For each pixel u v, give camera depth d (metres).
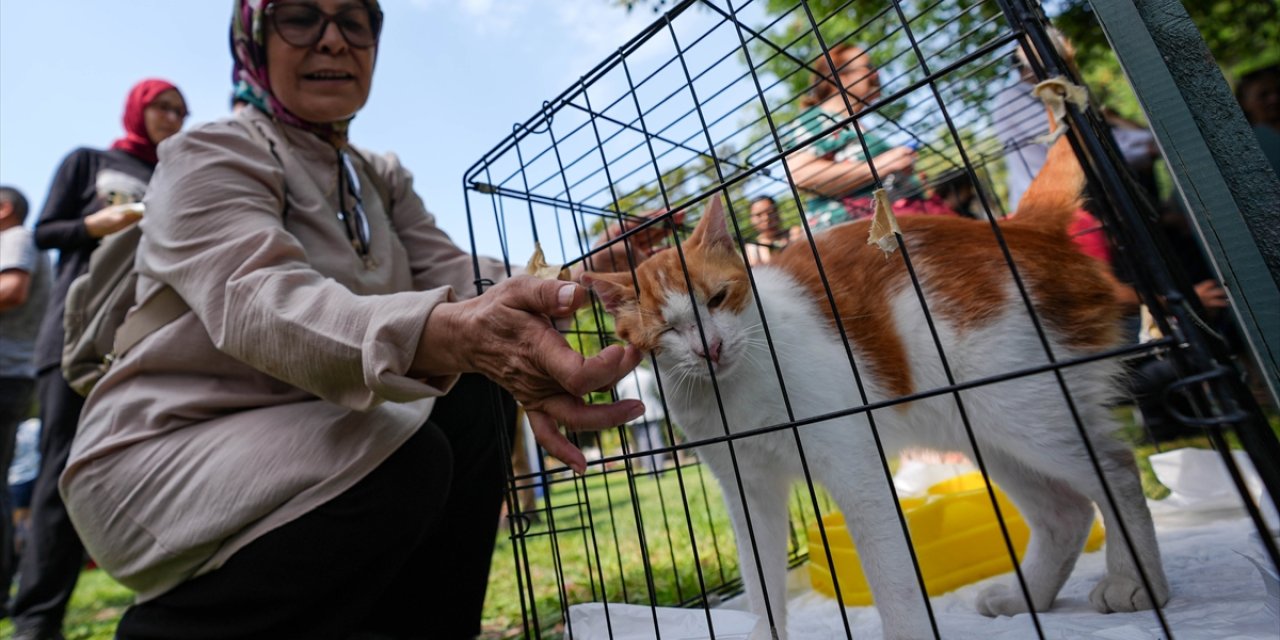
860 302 1.71
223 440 1.49
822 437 1.51
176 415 1.55
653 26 1.30
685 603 2.12
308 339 1.29
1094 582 1.73
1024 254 1.60
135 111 3.11
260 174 1.68
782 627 1.58
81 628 3.59
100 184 2.86
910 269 0.95
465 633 2.04
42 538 2.53
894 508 1.45
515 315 1.14
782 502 1.70
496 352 1.18
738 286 1.75
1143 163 3.47
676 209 1.23
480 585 2.05
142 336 1.65
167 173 1.65
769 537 1.65
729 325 1.67
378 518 1.49
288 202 1.78
